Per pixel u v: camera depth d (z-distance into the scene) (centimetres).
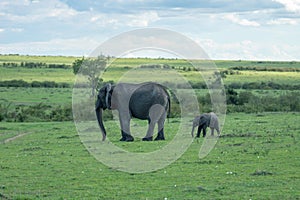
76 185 1931
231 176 2047
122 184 1939
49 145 3133
